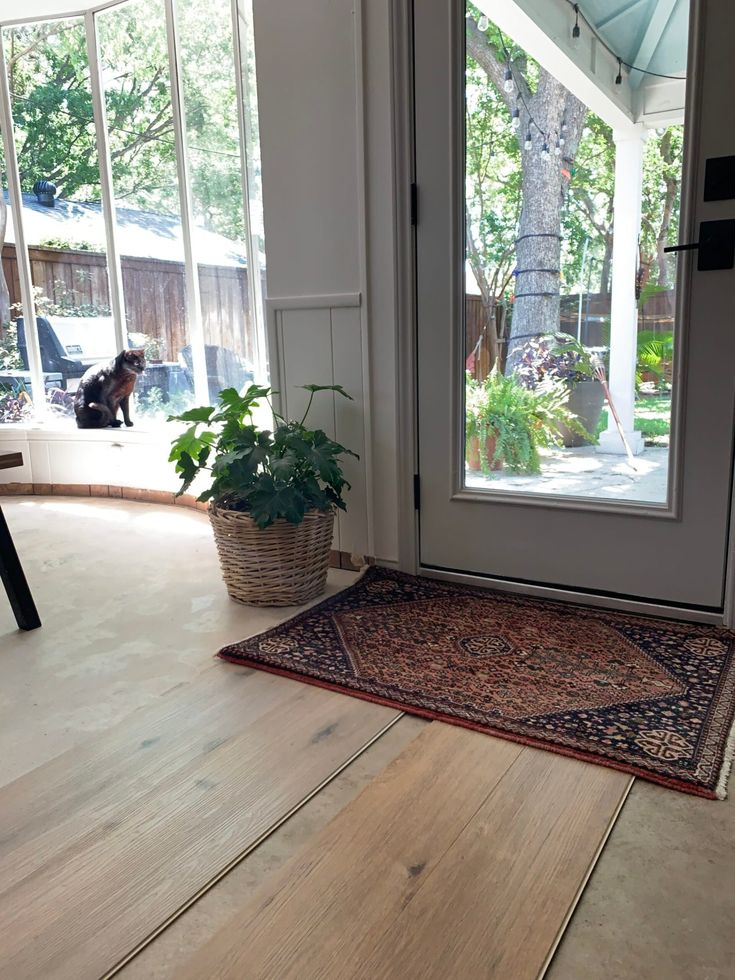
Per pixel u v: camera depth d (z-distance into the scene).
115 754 1.44
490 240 2.16
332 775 1.36
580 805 1.25
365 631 1.97
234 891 1.09
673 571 2.00
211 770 1.38
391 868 1.11
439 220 2.19
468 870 1.10
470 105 2.11
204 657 1.89
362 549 2.53
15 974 0.95
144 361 3.71
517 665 1.75
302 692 1.68
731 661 1.75
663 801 1.26
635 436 2.02
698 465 1.91
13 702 1.68
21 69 3.80
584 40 1.91
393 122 2.18
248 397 2.33
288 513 2.06
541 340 2.13
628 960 0.94
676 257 1.87
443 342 2.24
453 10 2.05
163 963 0.96
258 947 0.97
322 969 0.94
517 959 0.95
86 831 1.22
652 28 1.82
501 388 2.21
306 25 2.30
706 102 1.76
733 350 1.82
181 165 3.42
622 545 2.06
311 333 2.49
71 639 2.04
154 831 1.22
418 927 1.00
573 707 1.55
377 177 2.25
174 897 1.08
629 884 1.07
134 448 3.74
